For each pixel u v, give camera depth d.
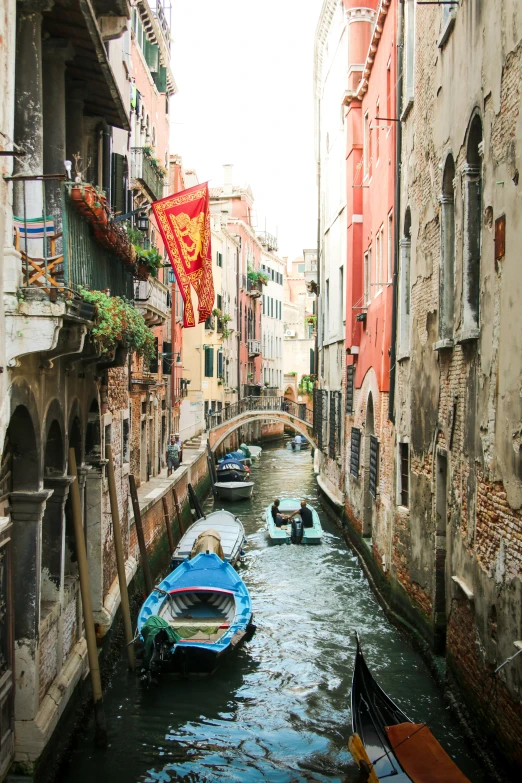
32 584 7.42
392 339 14.41
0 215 6.25
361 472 18.70
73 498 8.98
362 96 20.50
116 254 10.32
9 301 6.37
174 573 14.12
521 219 7.03
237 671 11.63
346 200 21.89
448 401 10.05
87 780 8.48
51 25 8.16
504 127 7.54
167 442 27.34
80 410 9.99
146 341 11.27
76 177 8.48
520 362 7.10
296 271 85.06
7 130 6.38
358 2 21.06
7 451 7.30
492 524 7.93
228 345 45.44
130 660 11.32
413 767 7.38
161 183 20.70
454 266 10.25
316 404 32.28
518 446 7.14
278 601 15.38
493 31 7.94
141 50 21.03
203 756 9.05
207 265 12.34
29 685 7.40
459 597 9.26
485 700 8.00
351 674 11.51
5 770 6.99
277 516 22.70
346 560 19.00
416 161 12.49
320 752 9.21
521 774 6.80
